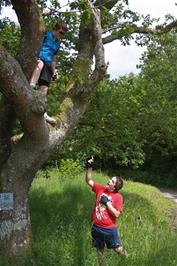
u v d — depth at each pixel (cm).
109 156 1669
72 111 961
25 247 906
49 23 1041
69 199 1506
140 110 1742
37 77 867
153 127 1853
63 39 1242
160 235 1102
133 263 882
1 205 896
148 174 4081
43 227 1064
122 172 4138
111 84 1573
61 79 1241
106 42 1095
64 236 999
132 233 1112
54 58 907
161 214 1783
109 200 902
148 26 1226
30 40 867
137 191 2266
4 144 923
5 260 842
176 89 3178
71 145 1510
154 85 1833
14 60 795
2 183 902
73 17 928
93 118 1503
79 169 2142
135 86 1672
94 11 919
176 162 3991
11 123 927
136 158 1784
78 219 1210
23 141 893
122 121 1567
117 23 1194
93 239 912
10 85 791
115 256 903
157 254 920
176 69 3089
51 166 1873
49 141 902
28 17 862
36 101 817
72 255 898
